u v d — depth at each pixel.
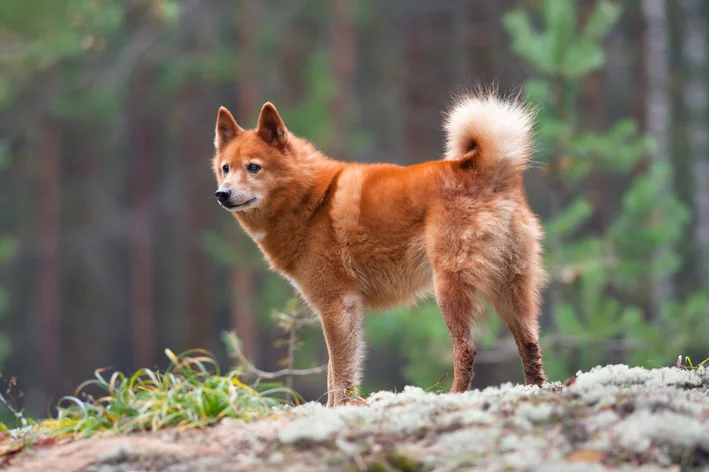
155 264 30.58
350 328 7.46
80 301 31.66
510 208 6.87
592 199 20.69
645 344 13.58
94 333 31.69
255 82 23.80
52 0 16.33
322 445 4.96
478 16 21.64
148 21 21.86
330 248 7.54
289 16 25.64
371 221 7.29
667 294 17.27
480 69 21.48
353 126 25.17
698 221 22.22
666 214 14.31
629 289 14.99
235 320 22.55
